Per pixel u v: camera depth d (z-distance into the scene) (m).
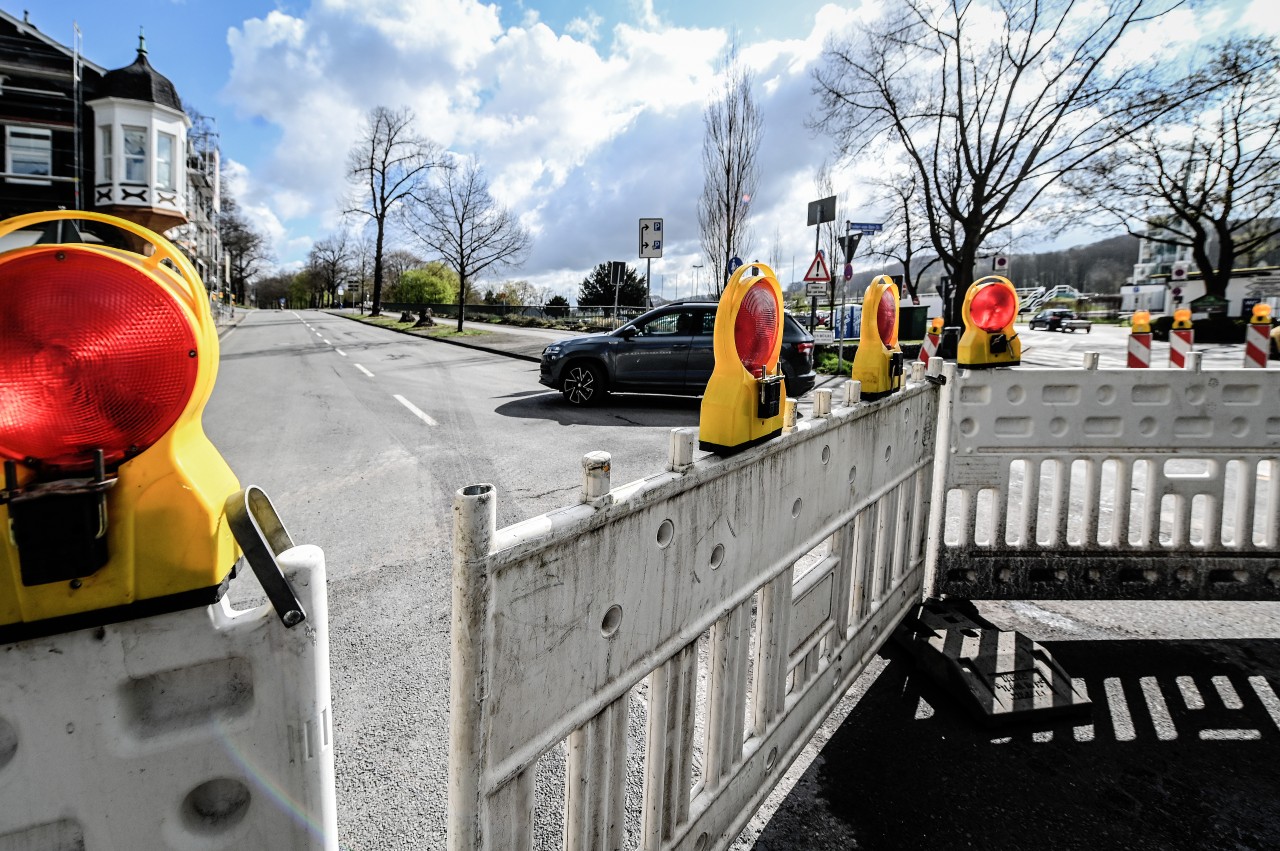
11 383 0.69
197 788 0.81
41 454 0.71
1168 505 4.96
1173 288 28.67
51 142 26.34
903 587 2.82
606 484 1.11
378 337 27.86
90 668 0.75
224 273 79.44
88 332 0.70
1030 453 2.98
